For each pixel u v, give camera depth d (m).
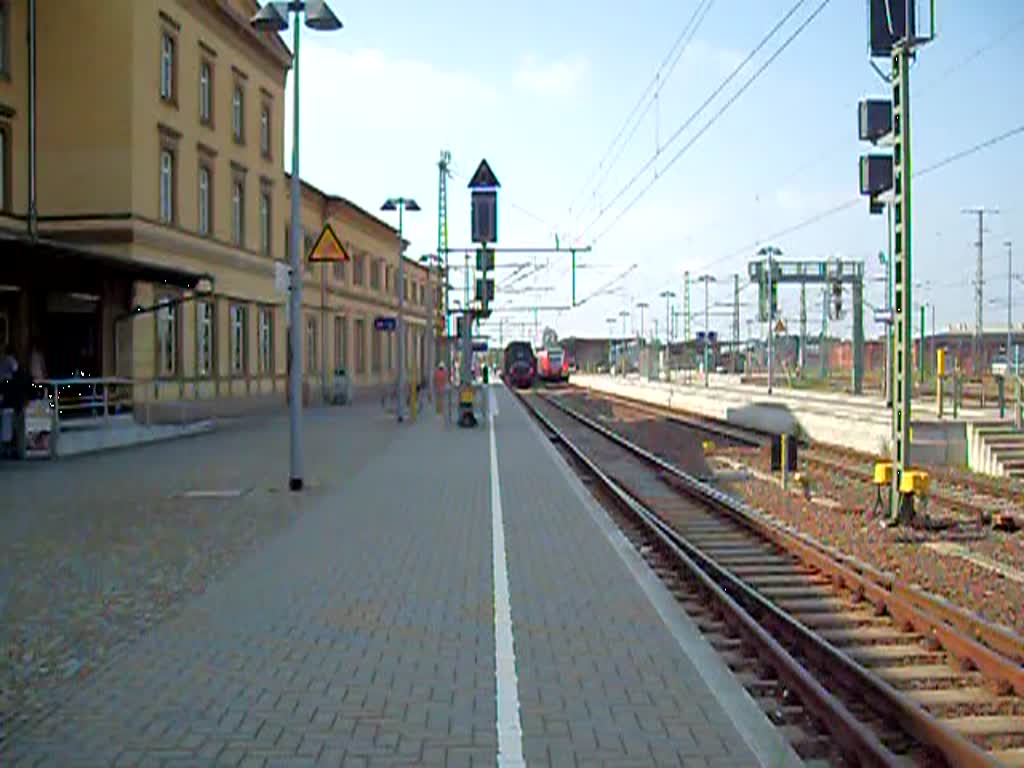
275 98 41.34
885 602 9.83
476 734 5.83
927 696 7.32
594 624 8.34
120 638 7.92
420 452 24.09
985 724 6.70
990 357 73.88
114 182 29.12
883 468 15.02
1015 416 25.72
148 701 6.42
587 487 18.77
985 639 8.80
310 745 5.66
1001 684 7.46
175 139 32.03
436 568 10.63
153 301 30.53
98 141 29.17
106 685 6.74
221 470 19.95
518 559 11.12
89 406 25.84
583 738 5.76
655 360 77.06
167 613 8.70
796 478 19.80
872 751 5.70
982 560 12.45
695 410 44.16
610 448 29.39
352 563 10.89
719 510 16.69
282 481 18.19
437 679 6.88
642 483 21.05
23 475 19.00
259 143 39.59
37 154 29.22
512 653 7.50
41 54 29.28
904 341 14.59
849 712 6.43
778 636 9.07
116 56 29.17
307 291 48.41
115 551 11.55
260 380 40.00
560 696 6.52
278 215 41.88
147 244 30.02
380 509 14.84
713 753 5.53
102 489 17.00
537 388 84.19
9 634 8.03
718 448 28.23
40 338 27.12
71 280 26.89
